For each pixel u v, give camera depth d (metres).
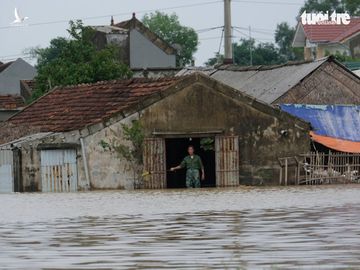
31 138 52.88
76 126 52.66
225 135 52.31
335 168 53.72
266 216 28.31
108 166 51.06
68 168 51.22
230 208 32.03
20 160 51.84
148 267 18.41
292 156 52.88
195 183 51.00
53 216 30.53
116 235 24.08
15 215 31.30
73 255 20.38
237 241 22.03
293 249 20.34
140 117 51.38
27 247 21.92
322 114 56.84
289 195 39.69
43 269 18.45
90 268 18.45
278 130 52.69
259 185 52.41
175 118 51.84
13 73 108.44
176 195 41.81
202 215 29.31
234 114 52.44
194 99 51.97
